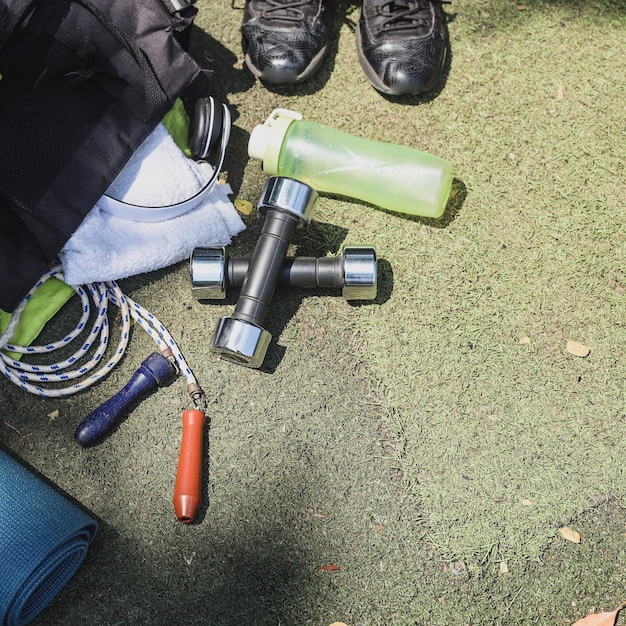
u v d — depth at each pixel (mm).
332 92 1021
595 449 894
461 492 878
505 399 908
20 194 866
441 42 997
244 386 907
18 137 871
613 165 995
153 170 924
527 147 1001
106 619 835
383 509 871
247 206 975
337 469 883
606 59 1043
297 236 960
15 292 874
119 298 912
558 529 867
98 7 878
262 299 864
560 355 923
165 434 891
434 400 906
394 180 938
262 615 839
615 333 931
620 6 1066
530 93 1024
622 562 858
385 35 985
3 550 763
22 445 885
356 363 917
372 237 962
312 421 897
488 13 1061
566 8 1063
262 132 925
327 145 946
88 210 890
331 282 897
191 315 933
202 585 846
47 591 804
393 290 940
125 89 898
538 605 846
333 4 1063
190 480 843
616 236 967
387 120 1010
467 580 852
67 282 900
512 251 959
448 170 930
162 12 898
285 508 870
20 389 901
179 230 928
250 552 856
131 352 918
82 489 873
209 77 941
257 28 982
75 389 888
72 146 885
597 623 833
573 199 980
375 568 854
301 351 918
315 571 852
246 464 882
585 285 948
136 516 864
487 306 939
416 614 842
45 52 864
